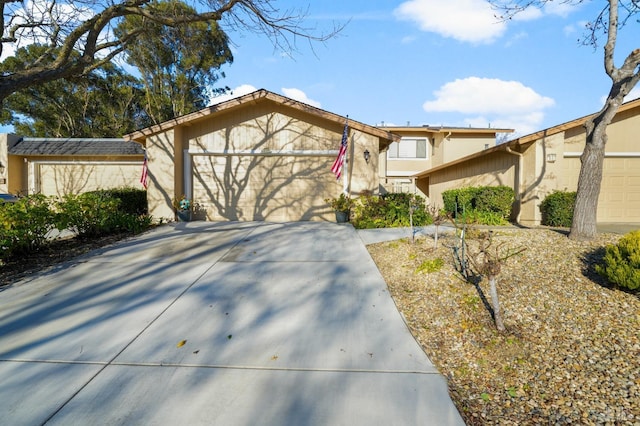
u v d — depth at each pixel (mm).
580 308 3885
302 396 2619
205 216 11094
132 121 27078
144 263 6090
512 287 4516
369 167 10633
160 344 3412
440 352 3281
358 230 8906
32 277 5438
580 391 2684
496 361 3111
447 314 3986
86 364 3078
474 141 20984
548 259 5355
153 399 2596
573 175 10359
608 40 5973
